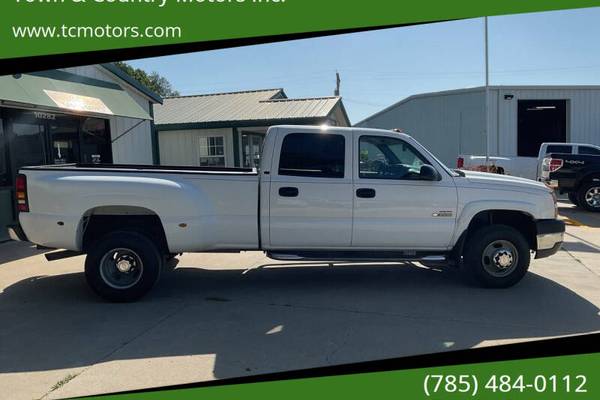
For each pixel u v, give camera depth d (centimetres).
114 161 1296
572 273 691
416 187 596
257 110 1816
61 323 504
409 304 555
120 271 571
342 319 508
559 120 2442
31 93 950
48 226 561
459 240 608
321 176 591
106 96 1202
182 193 566
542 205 613
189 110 1931
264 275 688
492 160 1733
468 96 2334
